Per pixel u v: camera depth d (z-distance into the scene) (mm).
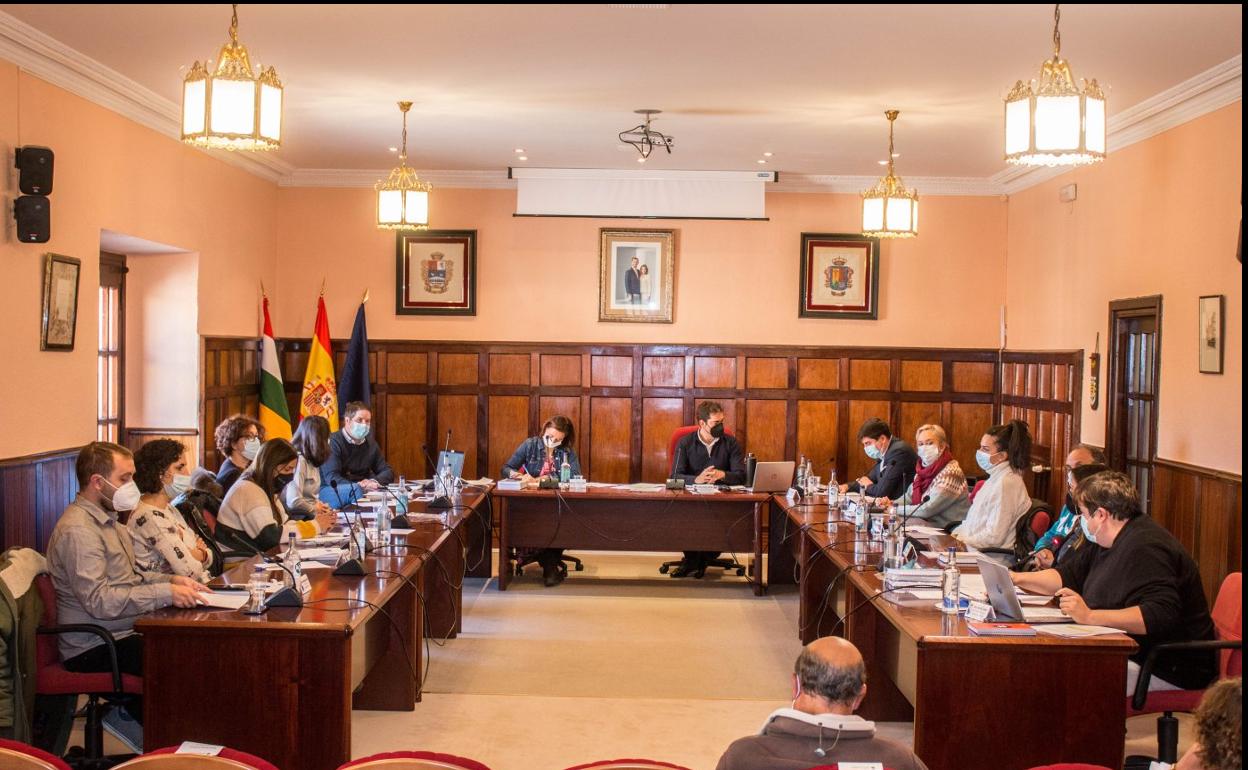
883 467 7191
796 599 7156
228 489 5840
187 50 5547
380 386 9742
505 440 9742
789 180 9516
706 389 9711
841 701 2588
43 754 2283
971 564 4684
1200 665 3762
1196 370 6082
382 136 7875
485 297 9719
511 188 9672
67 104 5871
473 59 5617
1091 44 5176
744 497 7125
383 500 5102
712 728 4656
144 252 7637
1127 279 7051
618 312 9703
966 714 3395
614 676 5406
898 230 6684
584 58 5555
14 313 5395
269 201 9430
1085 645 3371
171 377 7793
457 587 6207
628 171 9148
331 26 5055
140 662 3887
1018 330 9266
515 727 4637
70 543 3791
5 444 5340
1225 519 5652
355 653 4160
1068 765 2277
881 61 5527
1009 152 4297
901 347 9664
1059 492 8188
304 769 3557
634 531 7316
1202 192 6051
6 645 3527
